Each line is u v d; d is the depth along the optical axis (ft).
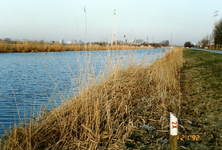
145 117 15.84
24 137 12.78
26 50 96.48
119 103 17.20
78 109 15.23
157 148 11.66
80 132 13.29
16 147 11.70
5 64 62.39
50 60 74.54
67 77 39.78
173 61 38.11
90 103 15.49
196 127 13.91
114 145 11.99
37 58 81.82
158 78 24.49
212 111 16.14
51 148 12.17
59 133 13.52
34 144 12.36
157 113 16.60
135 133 13.67
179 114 16.52
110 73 21.77
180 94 22.20
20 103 23.39
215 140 11.78
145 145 12.08
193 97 20.89
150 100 18.58
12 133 12.97
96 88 18.10
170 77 26.63
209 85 24.99
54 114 14.61
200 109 17.08
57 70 49.55
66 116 14.17
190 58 74.69
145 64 28.32
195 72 38.29
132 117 15.44
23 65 60.23
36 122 14.52
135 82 22.07
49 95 26.50
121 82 21.18
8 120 18.43
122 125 14.57
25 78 39.22
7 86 32.35
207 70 38.42
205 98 19.85
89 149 11.62
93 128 13.99
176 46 58.49
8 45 102.73
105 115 15.31
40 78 39.14
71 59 77.61
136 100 19.06
